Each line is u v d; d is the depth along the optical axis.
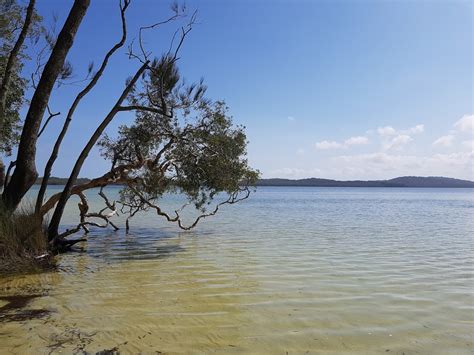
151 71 13.63
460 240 15.48
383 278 8.86
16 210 11.41
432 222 23.88
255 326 5.73
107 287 8.02
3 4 12.90
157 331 5.48
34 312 6.29
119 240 15.54
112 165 16.17
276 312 6.39
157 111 13.30
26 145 11.24
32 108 11.32
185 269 9.89
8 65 11.80
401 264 10.52
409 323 5.91
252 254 12.14
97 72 12.61
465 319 6.10
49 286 8.10
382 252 12.50
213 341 5.15
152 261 11.02
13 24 13.26
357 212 33.50
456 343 5.15
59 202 12.41
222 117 15.68
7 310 6.39
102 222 22.50
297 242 14.85
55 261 11.00
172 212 31.22
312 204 48.16
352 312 6.42
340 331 5.55
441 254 12.14
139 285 8.20
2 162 13.20
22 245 10.52
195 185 16.11
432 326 5.78
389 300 7.11
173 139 15.77
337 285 8.21
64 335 5.28
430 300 7.13
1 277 8.93
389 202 56.97
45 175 12.07
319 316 6.21
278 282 8.48
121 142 16.66
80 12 11.72
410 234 17.52
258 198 69.62
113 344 5.00
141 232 18.19
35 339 5.12
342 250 12.90
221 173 15.71
